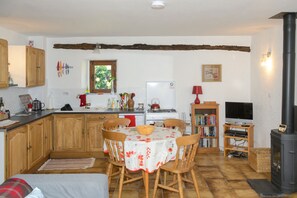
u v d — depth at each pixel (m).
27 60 5.02
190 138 3.46
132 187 4.18
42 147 5.11
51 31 5.41
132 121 5.64
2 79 4.13
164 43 6.22
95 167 5.15
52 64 6.25
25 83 4.98
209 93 6.29
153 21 4.55
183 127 4.62
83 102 6.20
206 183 4.30
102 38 6.21
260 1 3.38
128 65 6.28
